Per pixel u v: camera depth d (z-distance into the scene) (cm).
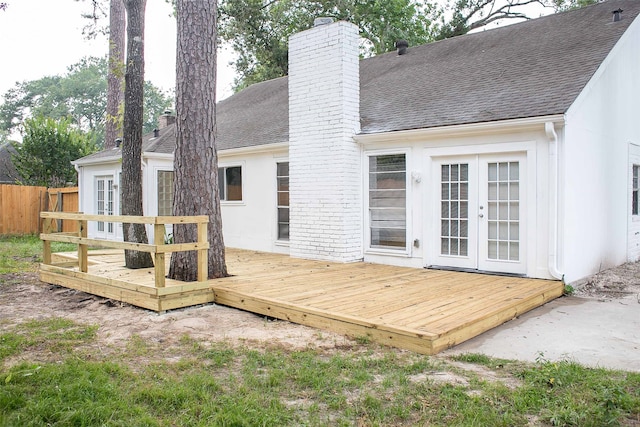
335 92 929
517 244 756
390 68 1238
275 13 2189
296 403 326
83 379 355
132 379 365
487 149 772
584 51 860
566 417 294
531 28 1085
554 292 677
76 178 1861
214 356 423
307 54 980
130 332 507
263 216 1158
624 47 917
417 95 987
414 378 369
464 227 816
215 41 716
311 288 651
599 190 830
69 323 543
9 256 1134
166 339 482
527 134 731
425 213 855
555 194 705
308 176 988
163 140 1340
